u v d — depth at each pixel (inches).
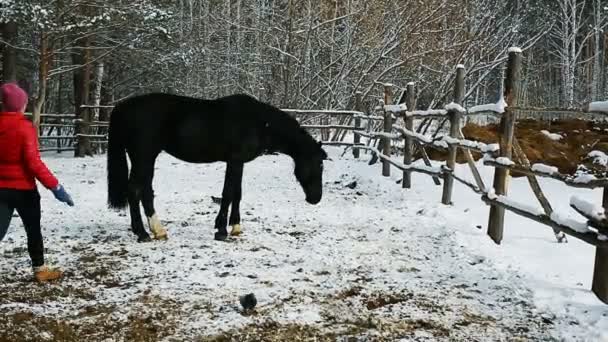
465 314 147.2
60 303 151.3
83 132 601.6
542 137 395.9
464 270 185.5
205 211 279.6
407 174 337.7
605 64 1252.5
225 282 169.3
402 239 226.8
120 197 215.2
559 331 136.3
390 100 407.5
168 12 663.8
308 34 637.3
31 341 128.6
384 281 173.5
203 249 206.1
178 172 434.6
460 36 634.8
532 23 1062.4
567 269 181.3
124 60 700.7
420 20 618.2
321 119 650.2
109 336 132.0
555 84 1358.3
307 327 137.9
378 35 642.8
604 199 151.5
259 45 706.8
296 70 657.6
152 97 217.6
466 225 242.2
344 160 487.5
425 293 163.2
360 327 138.5
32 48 595.5
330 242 220.8
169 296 157.3
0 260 188.4
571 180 167.5
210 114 216.4
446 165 288.7
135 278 172.4
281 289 163.8
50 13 512.4
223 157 221.0
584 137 409.1
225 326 137.4
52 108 988.6
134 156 213.9
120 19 586.2
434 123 714.8
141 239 215.5
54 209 273.4
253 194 333.7
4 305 148.8
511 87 216.2
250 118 219.5
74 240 215.8
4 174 155.5
